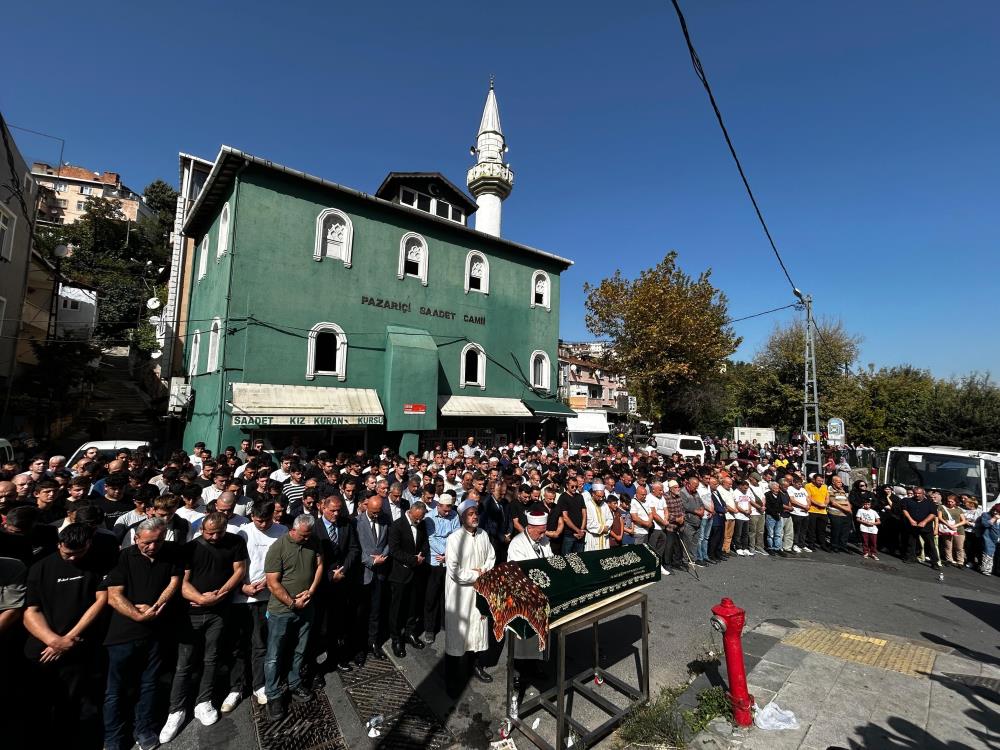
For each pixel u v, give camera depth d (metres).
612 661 5.26
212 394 13.05
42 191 54.09
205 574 4.03
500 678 4.91
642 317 24.34
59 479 5.93
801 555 10.16
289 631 4.31
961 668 5.08
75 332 27.73
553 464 12.26
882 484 12.46
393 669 5.00
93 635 3.78
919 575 9.02
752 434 31.66
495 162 23.64
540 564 3.87
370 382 14.91
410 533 5.34
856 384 30.20
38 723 3.53
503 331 19.08
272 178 13.36
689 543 8.84
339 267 14.52
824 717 4.16
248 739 3.89
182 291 20.30
